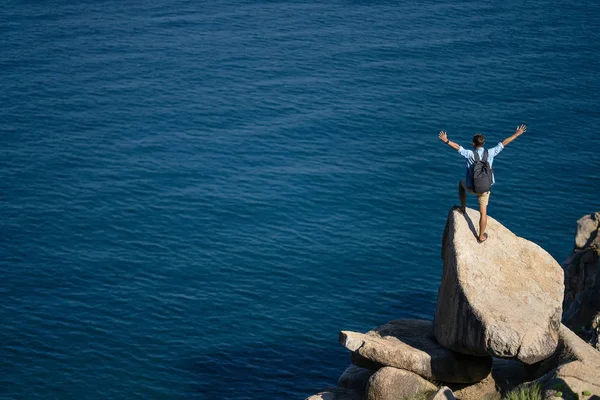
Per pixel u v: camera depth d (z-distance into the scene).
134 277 46.81
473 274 23.61
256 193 56.50
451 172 60.25
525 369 26.00
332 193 56.78
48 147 62.44
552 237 51.62
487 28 92.50
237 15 96.38
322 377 39.50
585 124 67.81
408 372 24.75
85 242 50.22
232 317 43.56
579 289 36.41
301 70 79.00
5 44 84.19
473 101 72.44
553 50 85.50
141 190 56.59
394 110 70.31
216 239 50.97
